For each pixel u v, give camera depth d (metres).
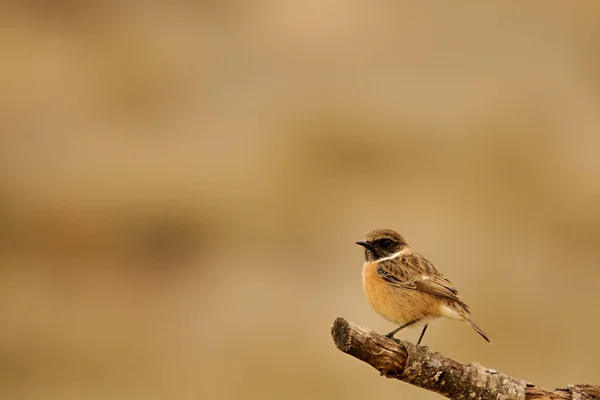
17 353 14.42
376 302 9.56
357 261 16.78
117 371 14.13
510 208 17.94
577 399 7.61
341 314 15.20
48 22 21.84
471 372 7.48
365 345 7.27
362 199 18.28
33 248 17.17
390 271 9.45
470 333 14.20
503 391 7.49
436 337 14.12
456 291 9.43
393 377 7.48
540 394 7.60
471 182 18.44
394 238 9.75
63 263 17.00
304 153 18.73
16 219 17.47
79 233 17.47
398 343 7.40
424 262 9.59
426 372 7.37
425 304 9.30
